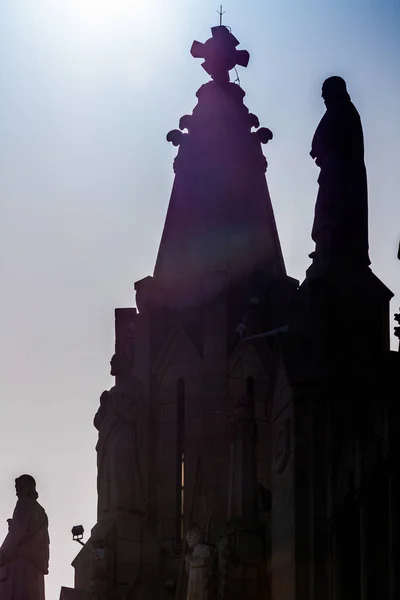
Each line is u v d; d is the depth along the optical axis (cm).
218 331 8269
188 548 7831
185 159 8662
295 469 6850
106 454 8138
